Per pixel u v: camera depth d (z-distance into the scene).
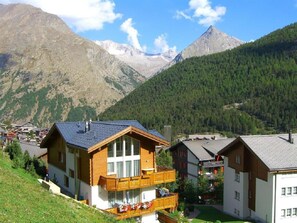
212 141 80.38
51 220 20.00
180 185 60.19
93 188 34.09
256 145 46.00
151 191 37.19
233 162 49.56
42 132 160.50
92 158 34.06
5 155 44.66
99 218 25.66
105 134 34.81
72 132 39.75
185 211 49.66
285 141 47.88
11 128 163.38
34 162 47.12
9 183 23.83
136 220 35.41
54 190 33.22
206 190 59.84
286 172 42.94
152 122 174.50
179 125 167.00
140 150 36.53
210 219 47.75
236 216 48.81
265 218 43.94
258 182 45.28
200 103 185.75
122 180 33.56
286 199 43.19
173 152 84.19
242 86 191.00
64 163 40.59
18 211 19.14
